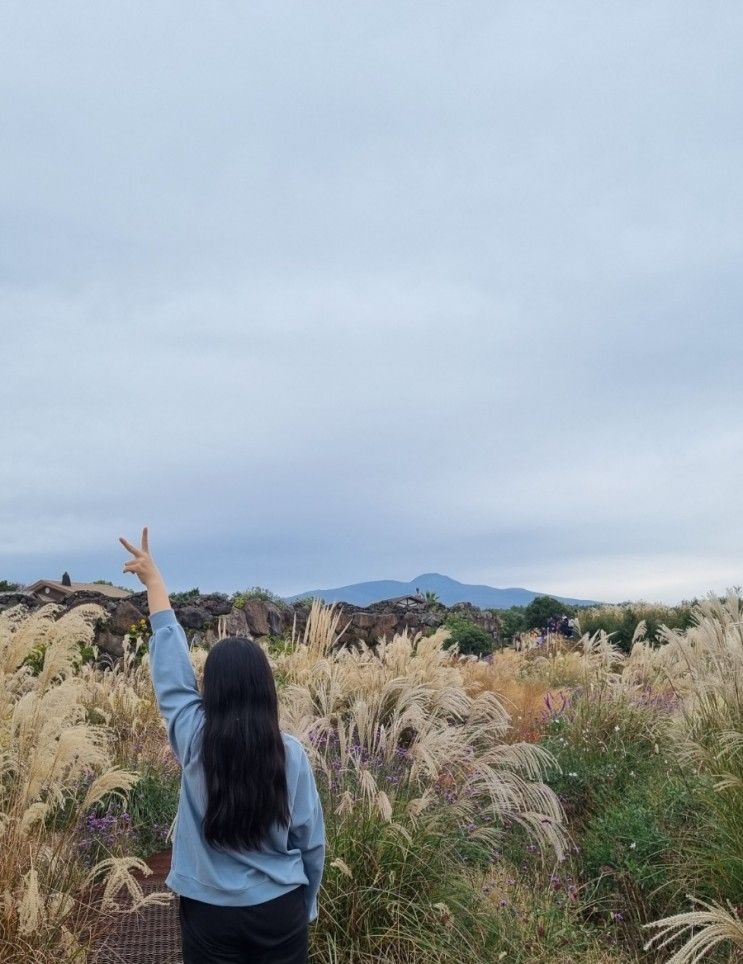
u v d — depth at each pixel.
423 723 6.82
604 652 10.56
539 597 26.77
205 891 3.14
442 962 4.85
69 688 5.26
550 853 6.76
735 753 6.36
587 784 7.72
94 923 4.78
